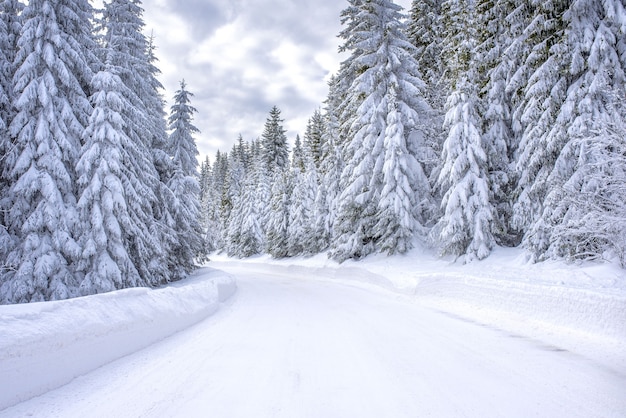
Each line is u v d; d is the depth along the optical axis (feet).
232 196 223.30
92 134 46.52
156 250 54.75
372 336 23.18
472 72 53.93
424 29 82.58
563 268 37.06
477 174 51.93
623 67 37.65
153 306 23.95
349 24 82.02
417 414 11.99
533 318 25.53
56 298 41.34
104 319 18.72
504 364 17.12
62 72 45.93
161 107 76.69
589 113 37.60
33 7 45.88
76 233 45.03
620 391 13.69
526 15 48.73
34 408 12.87
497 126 55.47
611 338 19.99
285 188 141.90
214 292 39.52
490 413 11.98
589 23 38.88
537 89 42.06
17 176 45.14
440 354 18.92
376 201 70.74
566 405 12.53
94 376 16.28
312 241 110.63
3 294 40.96
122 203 45.88
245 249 169.99
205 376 16.10
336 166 103.24
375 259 69.21
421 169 67.26
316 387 14.53
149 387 14.87
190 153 86.38
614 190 31.32
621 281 28.89
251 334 24.71
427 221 68.80
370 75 70.03
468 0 56.24
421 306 35.96
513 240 55.88
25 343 13.84
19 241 45.14
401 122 67.46
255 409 12.57
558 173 40.11
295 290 56.39
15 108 46.98
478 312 30.63
